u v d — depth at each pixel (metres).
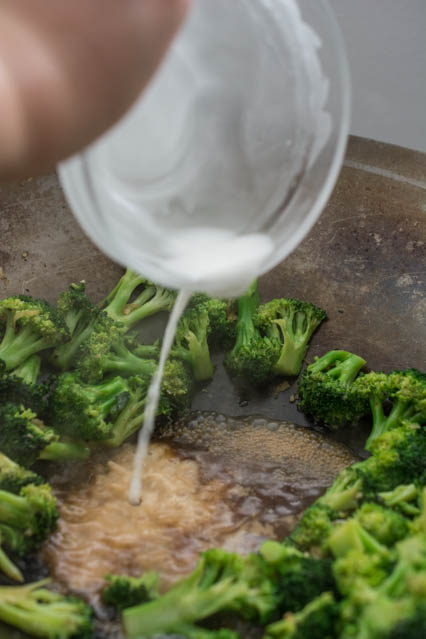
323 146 0.37
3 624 0.39
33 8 0.29
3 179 0.30
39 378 0.48
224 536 0.43
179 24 0.30
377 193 0.52
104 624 0.40
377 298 0.51
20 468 0.42
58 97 0.29
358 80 0.65
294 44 0.36
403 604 0.36
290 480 0.45
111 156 0.35
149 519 0.43
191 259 0.37
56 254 0.52
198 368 0.48
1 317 0.48
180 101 0.35
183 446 0.46
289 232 0.38
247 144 0.36
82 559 0.42
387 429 0.46
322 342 0.50
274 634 0.38
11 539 0.41
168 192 0.36
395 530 0.40
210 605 0.39
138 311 0.50
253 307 0.50
